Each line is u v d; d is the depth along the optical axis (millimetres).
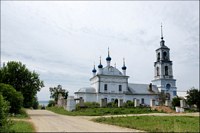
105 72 79375
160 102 78438
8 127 12828
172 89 87000
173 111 47719
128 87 83750
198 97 58188
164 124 21703
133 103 59469
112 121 25922
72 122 26703
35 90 47062
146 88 85688
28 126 19812
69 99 53500
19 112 36531
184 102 60188
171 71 88375
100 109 47094
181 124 21812
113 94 77875
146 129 18969
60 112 51375
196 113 43875
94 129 19656
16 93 34906
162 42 90500
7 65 45906
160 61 88312
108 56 81250
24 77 46250
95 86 79562
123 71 82062
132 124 22406
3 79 44688
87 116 38375
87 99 76375
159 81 87062
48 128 20125
